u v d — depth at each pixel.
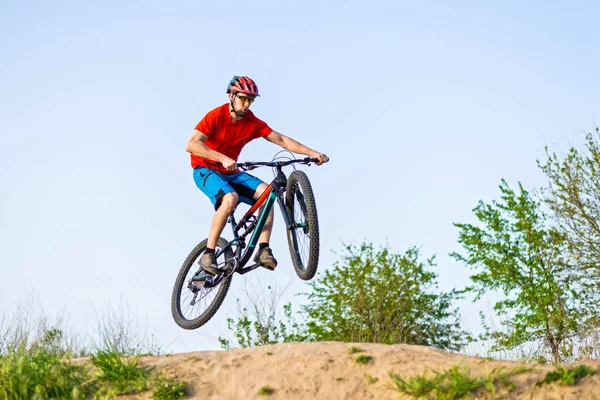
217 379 3.81
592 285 13.44
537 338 13.20
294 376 3.73
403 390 3.48
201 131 5.49
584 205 13.88
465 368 3.54
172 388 3.69
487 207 14.76
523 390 3.42
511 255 14.12
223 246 5.87
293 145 5.64
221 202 5.53
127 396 3.71
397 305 13.14
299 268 5.15
